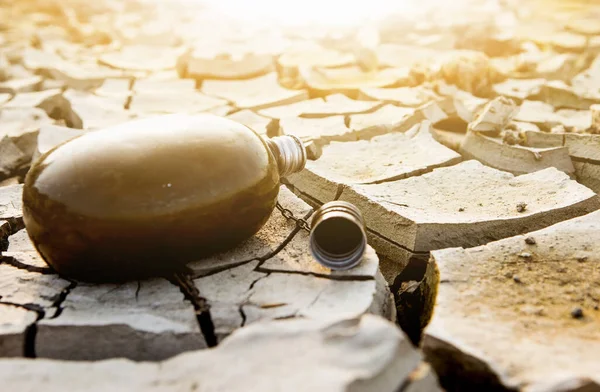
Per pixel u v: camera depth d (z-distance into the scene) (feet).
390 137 2.67
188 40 5.16
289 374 1.26
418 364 1.31
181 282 1.69
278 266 1.74
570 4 6.30
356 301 1.60
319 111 3.04
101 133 1.67
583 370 1.35
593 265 1.74
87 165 1.57
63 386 1.31
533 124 2.96
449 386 1.46
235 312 1.59
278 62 4.06
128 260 1.60
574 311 1.55
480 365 1.39
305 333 1.36
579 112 3.13
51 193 1.56
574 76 3.95
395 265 2.02
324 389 1.21
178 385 1.29
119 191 1.55
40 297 1.64
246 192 1.65
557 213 2.02
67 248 1.58
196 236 1.62
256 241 1.84
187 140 1.64
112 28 5.44
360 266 1.71
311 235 1.69
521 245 1.82
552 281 1.68
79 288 1.68
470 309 1.57
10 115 3.16
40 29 5.51
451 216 2.00
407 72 3.70
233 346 1.35
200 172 1.60
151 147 1.60
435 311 1.56
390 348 1.28
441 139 2.78
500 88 3.46
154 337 1.54
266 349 1.33
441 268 1.72
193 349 1.54
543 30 4.94
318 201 2.28
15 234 1.95
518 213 2.02
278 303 1.61
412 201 2.11
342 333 1.32
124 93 3.50
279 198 2.07
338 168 2.39
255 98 3.35
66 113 3.38
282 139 1.87
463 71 3.34
